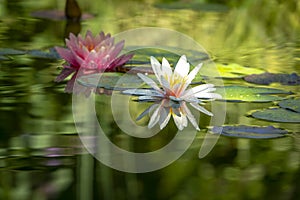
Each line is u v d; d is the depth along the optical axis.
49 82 1.82
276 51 2.12
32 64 1.95
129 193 1.43
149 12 2.58
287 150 1.54
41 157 1.51
